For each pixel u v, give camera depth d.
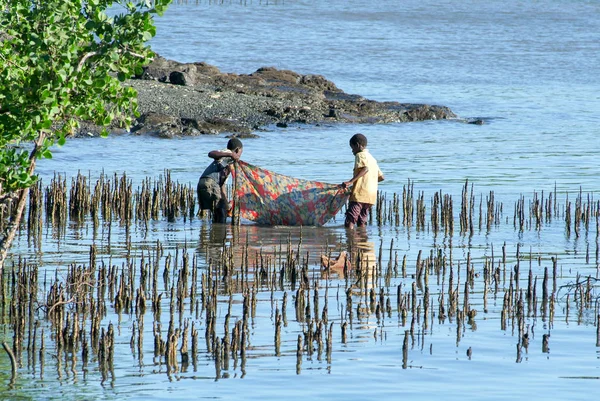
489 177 96.19
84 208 76.38
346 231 72.31
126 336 42.75
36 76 40.72
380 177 75.12
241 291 51.22
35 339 41.41
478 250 64.38
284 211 74.38
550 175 97.44
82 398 35.25
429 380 37.62
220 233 70.25
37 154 43.41
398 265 58.91
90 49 42.25
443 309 46.25
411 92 189.00
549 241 68.00
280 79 168.38
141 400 35.19
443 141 126.06
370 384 36.97
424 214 73.94
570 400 35.56
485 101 176.75
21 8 41.62
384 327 44.66
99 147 112.19
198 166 100.88
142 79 151.88
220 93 148.62
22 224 70.44
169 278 54.03
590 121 150.38
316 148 117.06
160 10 42.50
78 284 47.84
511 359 40.19
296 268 56.06
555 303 49.47
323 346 41.69
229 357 40.22
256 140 123.50
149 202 75.69
